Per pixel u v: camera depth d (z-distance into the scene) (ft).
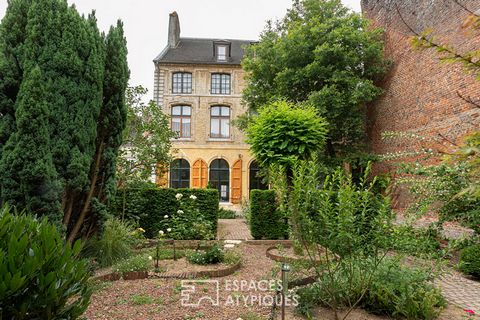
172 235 26.48
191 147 60.34
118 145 19.83
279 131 20.51
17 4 15.87
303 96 41.47
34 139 14.58
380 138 40.73
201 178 59.98
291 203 10.78
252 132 22.38
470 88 25.95
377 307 11.70
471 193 5.70
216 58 62.59
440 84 29.68
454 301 14.02
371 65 39.73
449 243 12.65
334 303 11.04
